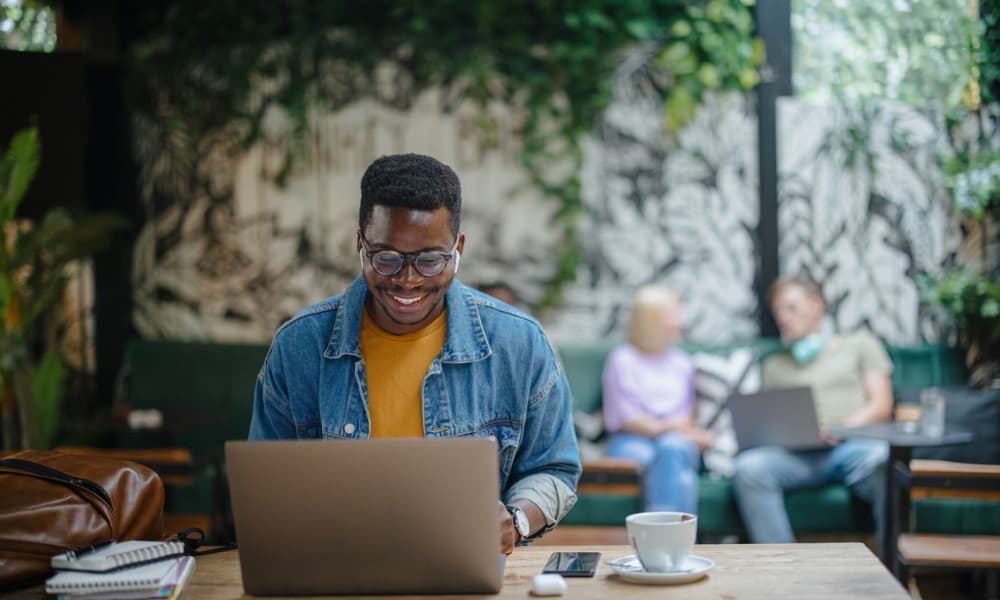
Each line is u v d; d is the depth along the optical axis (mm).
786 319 4844
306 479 1572
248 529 1597
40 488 1844
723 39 5344
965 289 5105
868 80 5289
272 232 5582
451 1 5453
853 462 4348
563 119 5426
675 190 5418
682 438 4641
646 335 4922
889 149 5293
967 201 5109
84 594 1593
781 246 5367
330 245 5551
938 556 3316
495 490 1570
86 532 1822
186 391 5320
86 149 5602
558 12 5414
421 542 1584
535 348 1995
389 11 5492
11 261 4809
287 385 1978
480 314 1996
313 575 1610
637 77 5398
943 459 4305
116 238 5660
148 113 5641
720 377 5027
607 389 4918
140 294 5680
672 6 5375
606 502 4328
